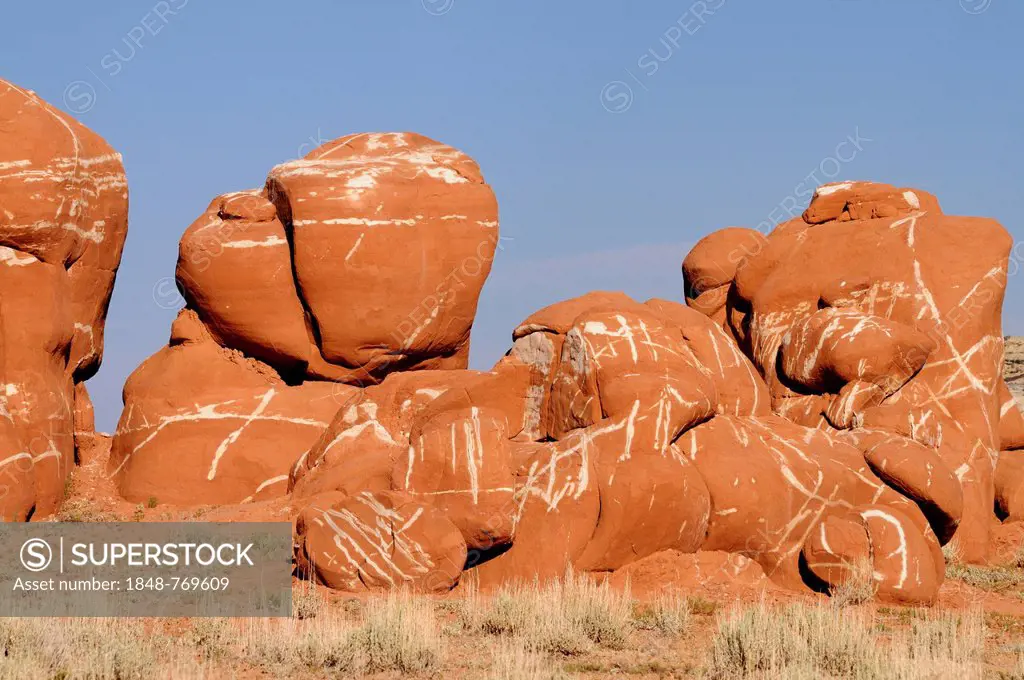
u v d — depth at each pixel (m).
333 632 13.46
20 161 21.64
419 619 13.73
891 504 19.47
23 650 12.33
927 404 22.98
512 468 18.58
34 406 21.98
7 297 21.86
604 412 19.22
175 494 24.06
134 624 14.44
